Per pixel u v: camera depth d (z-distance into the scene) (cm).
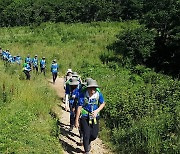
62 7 5891
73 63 2786
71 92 929
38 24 5466
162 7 2811
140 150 777
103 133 933
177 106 981
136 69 2306
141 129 831
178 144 733
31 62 2356
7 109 971
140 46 2855
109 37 3950
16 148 702
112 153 812
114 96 1174
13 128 809
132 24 4756
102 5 5728
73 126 969
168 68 2720
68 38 4031
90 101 711
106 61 2903
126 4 5584
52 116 1065
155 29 2955
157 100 1084
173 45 2664
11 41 4062
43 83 1719
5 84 1326
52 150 736
